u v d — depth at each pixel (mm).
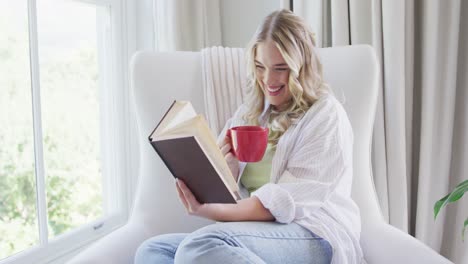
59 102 1425
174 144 674
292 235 821
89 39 1567
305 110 956
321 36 1461
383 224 1055
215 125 1188
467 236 1411
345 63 1167
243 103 1183
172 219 1145
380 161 1398
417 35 1435
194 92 1215
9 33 1202
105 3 1550
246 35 1720
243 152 877
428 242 1447
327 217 883
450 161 1439
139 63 1193
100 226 1584
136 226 1072
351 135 963
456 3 1329
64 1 1419
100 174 1681
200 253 718
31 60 1265
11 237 1244
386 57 1360
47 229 1345
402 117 1362
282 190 835
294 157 905
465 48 1395
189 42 1591
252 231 790
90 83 1590
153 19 1657
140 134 1194
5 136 1206
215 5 1674
